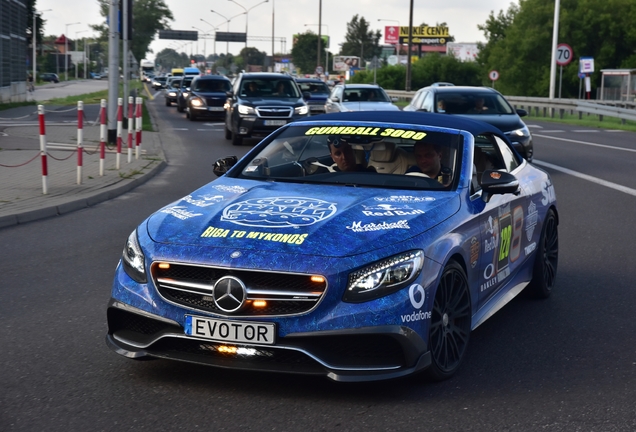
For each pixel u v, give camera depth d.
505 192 5.31
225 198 5.07
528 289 6.79
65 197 11.68
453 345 4.82
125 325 4.73
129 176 14.37
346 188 5.24
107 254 8.39
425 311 4.38
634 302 6.68
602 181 14.73
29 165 15.79
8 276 7.41
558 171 16.31
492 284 5.60
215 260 4.31
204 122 33.75
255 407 4.29
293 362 4.36
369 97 24.33
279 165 5.70
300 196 5.02
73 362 5.03
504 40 75.00
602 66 68.75
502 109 15.83
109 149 19.77
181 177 15.20
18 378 4.73
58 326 5.84
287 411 4.24
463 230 4.93
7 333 5.66
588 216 10.99
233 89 24.14
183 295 4.42
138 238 4.69
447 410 4.28
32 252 8.46
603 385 4.70
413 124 5.93
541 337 5.69
